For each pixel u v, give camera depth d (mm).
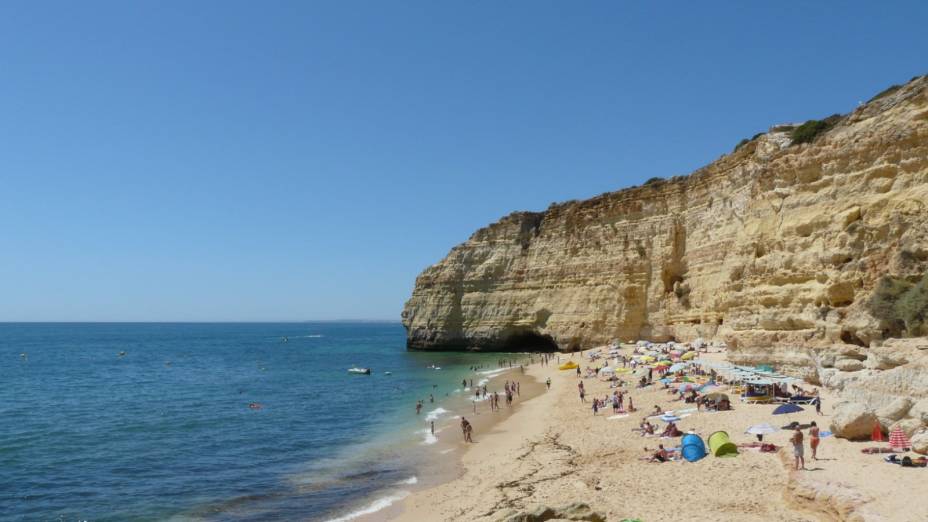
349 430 41094
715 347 58531
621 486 21234
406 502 23781
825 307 32469
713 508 17719
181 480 29000
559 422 36719
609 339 80125
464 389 60062
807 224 35344
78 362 114250
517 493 22266
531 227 99000
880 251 31203
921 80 33219
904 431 19562
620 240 82312
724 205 66312
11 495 26891
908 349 24375
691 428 28703
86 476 30000
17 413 51469
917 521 13734
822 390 30578
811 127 48531
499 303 97938
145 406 54969
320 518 22688
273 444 37031
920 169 31219
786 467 20094
